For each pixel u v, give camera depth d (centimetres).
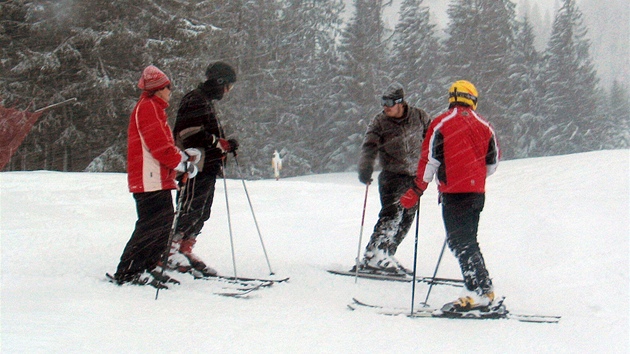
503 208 779
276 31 4194
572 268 492
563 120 4762
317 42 4591
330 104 4250
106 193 1055
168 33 2416
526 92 4553
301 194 1098
